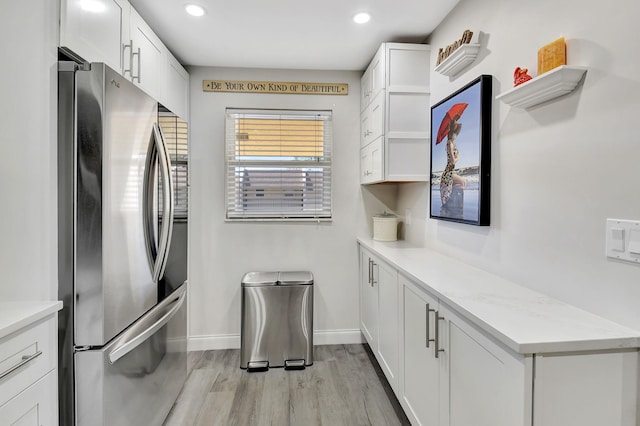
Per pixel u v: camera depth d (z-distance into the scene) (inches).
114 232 52.7
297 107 113.9
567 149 45.5
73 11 51.6
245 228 113.2
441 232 83.7
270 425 74.4
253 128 113.4
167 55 91.4
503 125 59.2
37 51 47.1
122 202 54.7
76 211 49.7
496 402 38.7
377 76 93.4
